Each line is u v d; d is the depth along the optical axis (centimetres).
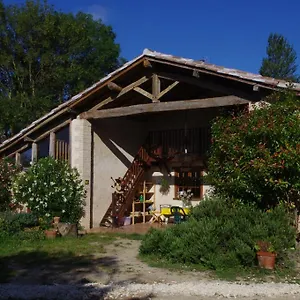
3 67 2592
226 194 900
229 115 989
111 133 1434
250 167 834
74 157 1308
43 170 1189
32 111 2481
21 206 1342
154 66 1135
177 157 1465
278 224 773
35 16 2538
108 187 1408
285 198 860
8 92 2608
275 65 3181
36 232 1062
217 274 695
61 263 798
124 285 623
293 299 555
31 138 1423
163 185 1555
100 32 3047
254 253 719
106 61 3030
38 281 663
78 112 1320
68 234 1106
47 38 2580
